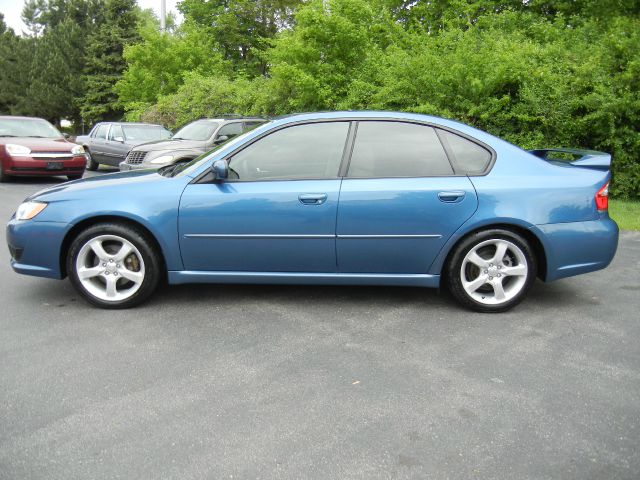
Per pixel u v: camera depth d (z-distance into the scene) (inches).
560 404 114.6
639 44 392.2
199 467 93.1
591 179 169.2
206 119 481.1
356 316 166.9
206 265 169.8
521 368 131.6
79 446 98.9
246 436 102.3
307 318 164.9
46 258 170.1
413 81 422.9
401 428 105.1
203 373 128.1
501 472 92.0
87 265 172.1
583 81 385.7
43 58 1793.8
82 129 1849.2
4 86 1999.3
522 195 164.4
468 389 120.9
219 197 164.9
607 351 142.0
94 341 146.5
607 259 169.8
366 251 166.1
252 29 1228.5
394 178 165.0
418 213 163.0
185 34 961.5
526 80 394.9
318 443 100.1
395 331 155.0
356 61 506.6
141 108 850.8
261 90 608.1
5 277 206.5
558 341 148.5
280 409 112.0
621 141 374.9
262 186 165.5
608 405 114.2
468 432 103.9
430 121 171.8
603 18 558.6
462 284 168.7
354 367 131.7
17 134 526.0
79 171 515.8
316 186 164.2
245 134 175.8
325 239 165.0
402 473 91.7
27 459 95.0
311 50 490.0
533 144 380.5
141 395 117.4
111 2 1566.2
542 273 171.6
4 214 342.0
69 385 121.6
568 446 99.6
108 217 169.3
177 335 150.9
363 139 169.8
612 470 92.6
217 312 169.6
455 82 406.3
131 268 171.8
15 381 123.1
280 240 165.6
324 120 171.8
